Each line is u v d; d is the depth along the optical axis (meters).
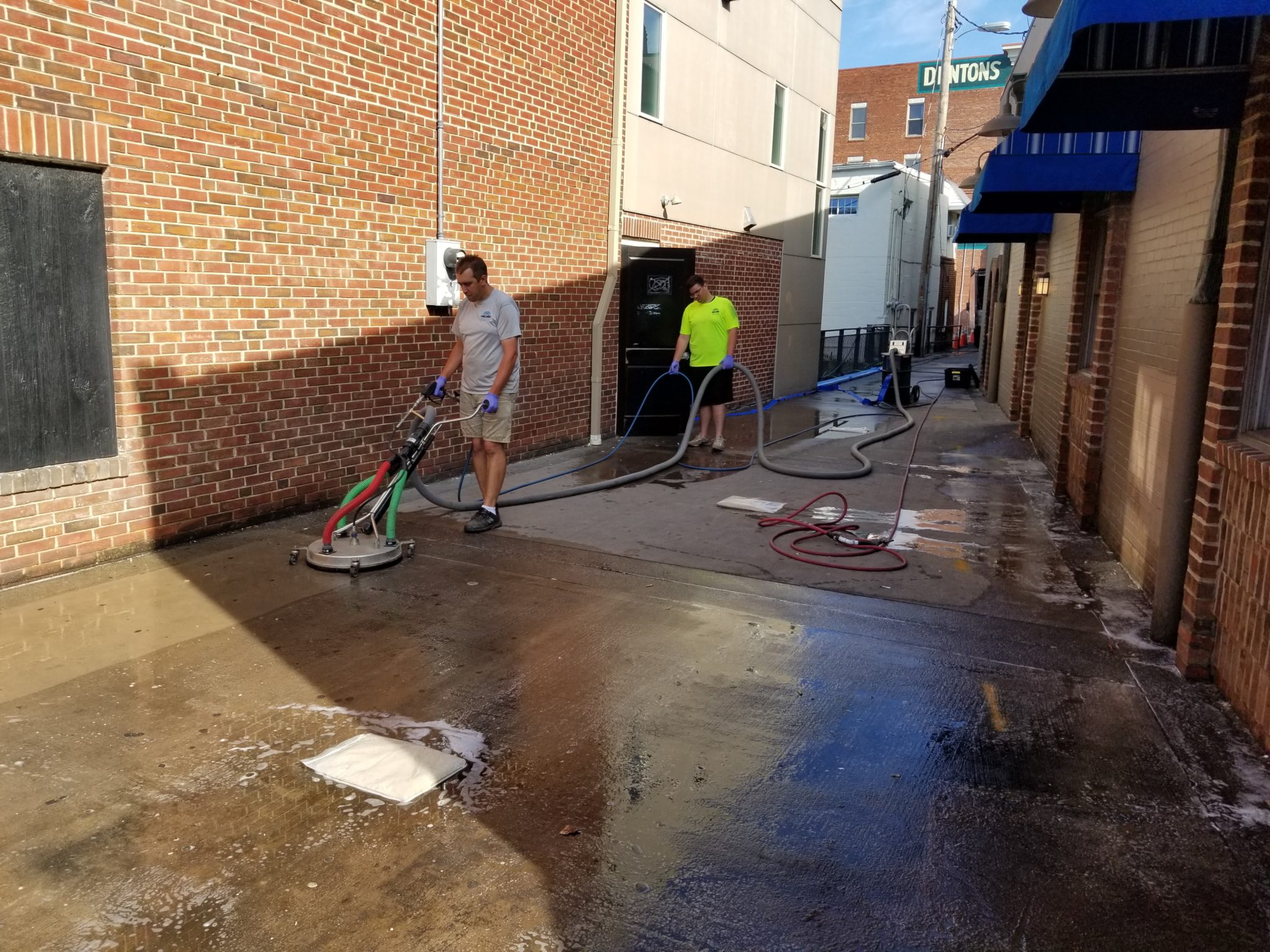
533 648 4.55
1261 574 3.65
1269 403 4.01
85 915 2.57
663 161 11.55
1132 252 6.49
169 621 4.77
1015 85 12.73
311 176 6.74
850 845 2.98
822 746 3.64
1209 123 4.55
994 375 17.23
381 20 7.17
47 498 5.32
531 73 8.89
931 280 35.22
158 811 3.08
